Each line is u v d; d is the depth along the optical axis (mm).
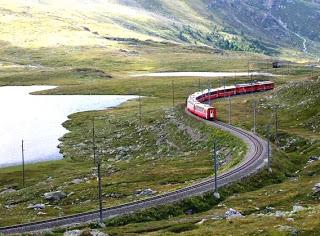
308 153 133375
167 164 142625
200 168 130125
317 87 195375
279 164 119312
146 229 76250
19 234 75562
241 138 144250
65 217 84688
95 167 155625
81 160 171500
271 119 180875
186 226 75312
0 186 143000
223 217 78375
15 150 188000
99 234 68688
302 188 96750
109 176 134875
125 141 190250
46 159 174125
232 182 103375
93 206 100000
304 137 146875
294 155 134125
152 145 179250
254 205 88125
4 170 161125
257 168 112625
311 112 176875
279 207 84562
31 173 154875
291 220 65188
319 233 58375
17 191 130125
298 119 175750
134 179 125750
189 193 95875
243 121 180500
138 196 105000
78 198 112125
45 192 122875
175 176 124312
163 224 78438
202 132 168000
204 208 91312
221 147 147375
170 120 198125
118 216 83875
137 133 197250
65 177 142125
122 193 110688
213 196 96062
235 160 124062
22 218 92938
